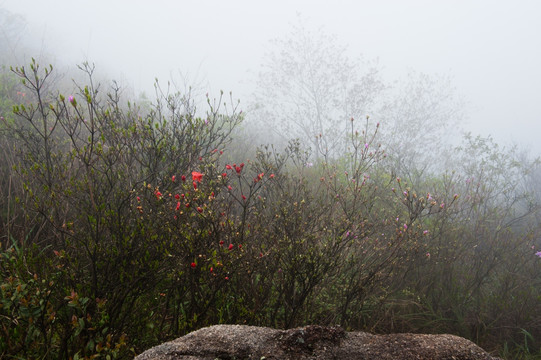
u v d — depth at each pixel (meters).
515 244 4.55
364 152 4.25
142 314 2.46
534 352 3.60
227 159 5.56
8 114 4.33
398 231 3.45
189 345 1.37
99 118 3.07
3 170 3.79
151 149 3.02
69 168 2.98
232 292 2.74
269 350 1.36
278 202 3.32
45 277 2.27
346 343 1.40
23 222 3.17
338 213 3.67
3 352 1.96
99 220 2.57
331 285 3.28
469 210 4.96
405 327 3.58
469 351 1.38
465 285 4.07
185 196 2.46
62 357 2.12
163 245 2.33
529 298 4.05
